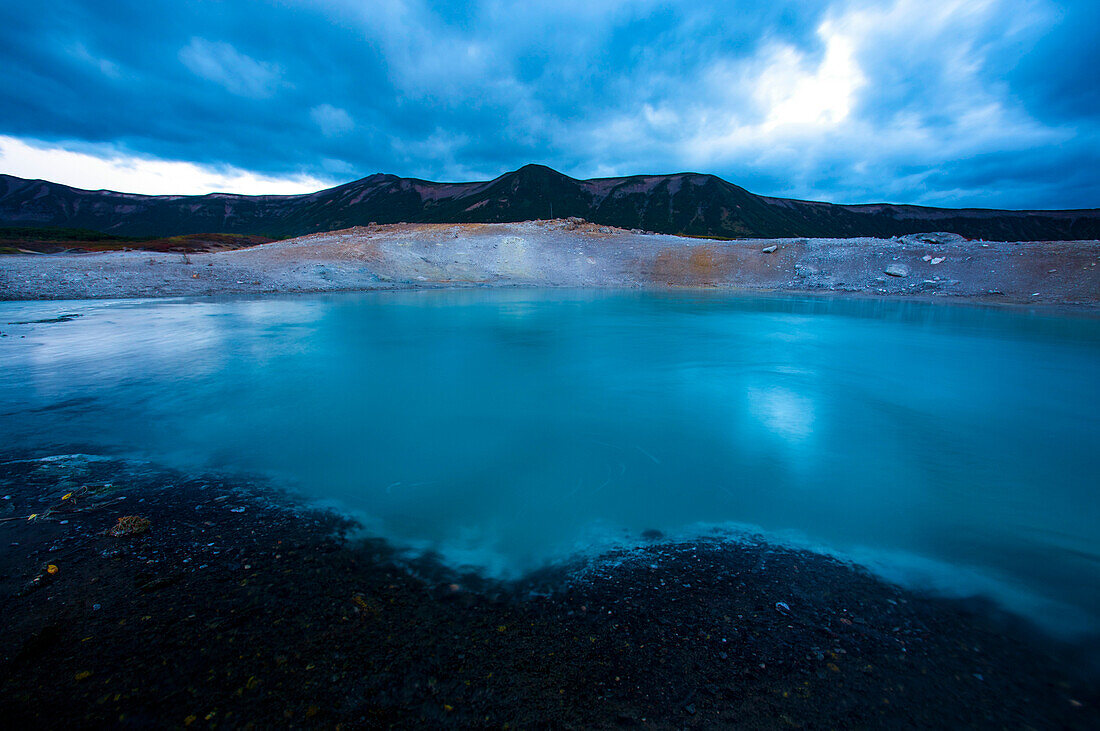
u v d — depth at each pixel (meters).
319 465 4.37
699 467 4.38
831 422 5.55
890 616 2.54
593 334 11.09
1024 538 3.30
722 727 1.88
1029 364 8.30
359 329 11.58
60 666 2.10
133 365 7.93
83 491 3.80
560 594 2.69
